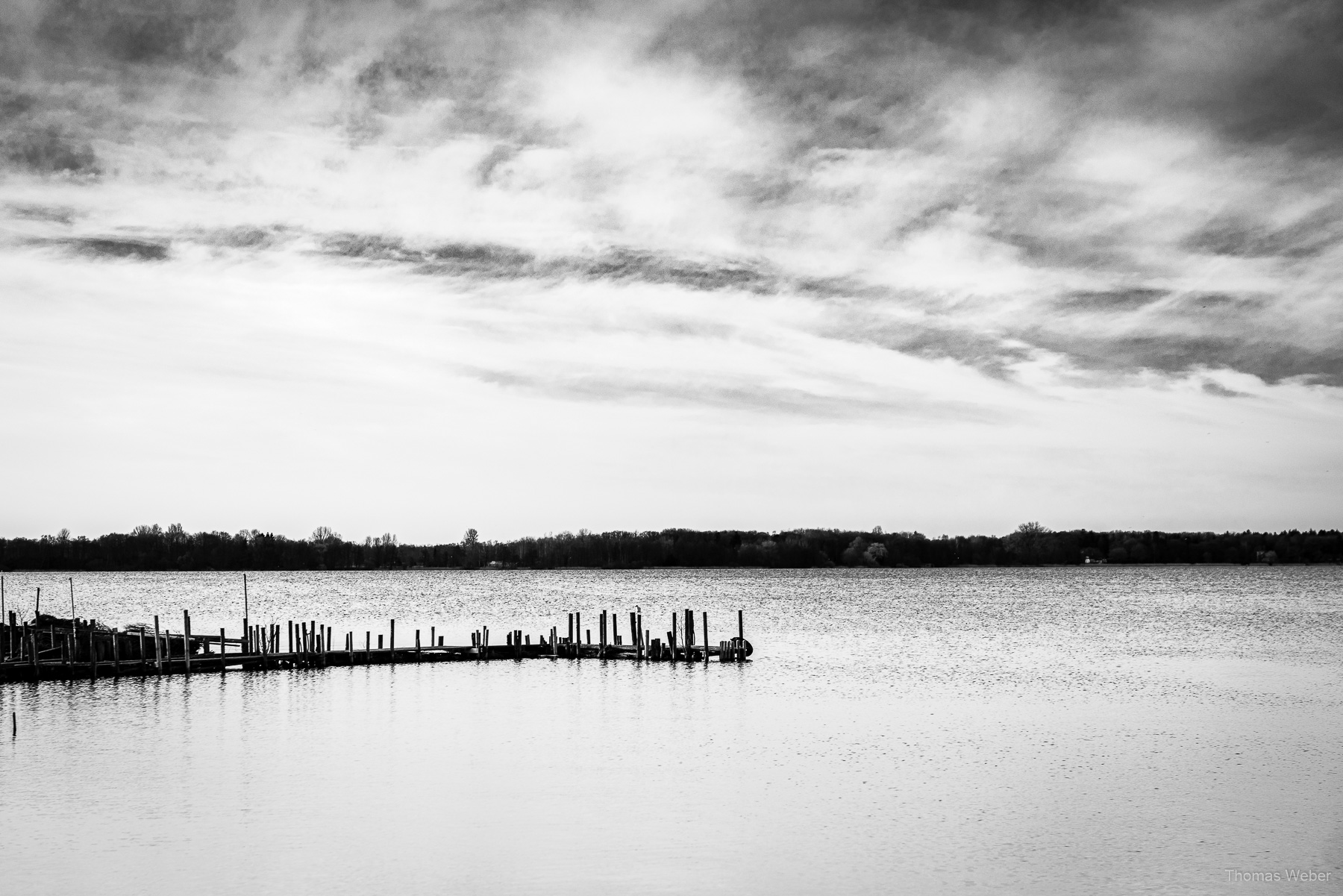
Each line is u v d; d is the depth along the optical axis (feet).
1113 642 300.61
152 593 655.76
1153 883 91.71
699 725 159.22
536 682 206.18
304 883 91.76
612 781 124.26
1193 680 213.46
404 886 90.94
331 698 183.73
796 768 130.72
